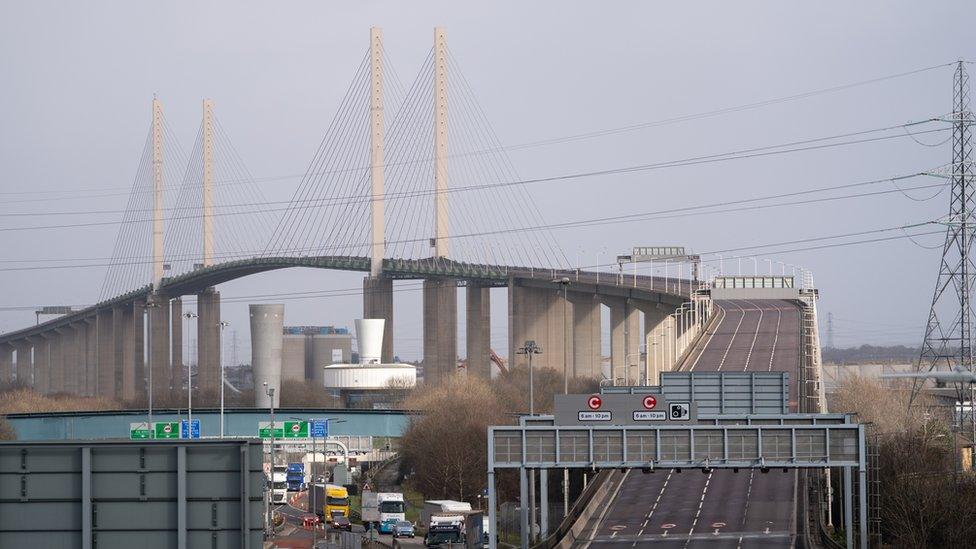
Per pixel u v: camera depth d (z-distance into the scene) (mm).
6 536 62750
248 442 63938
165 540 63312
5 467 63000
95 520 63094
